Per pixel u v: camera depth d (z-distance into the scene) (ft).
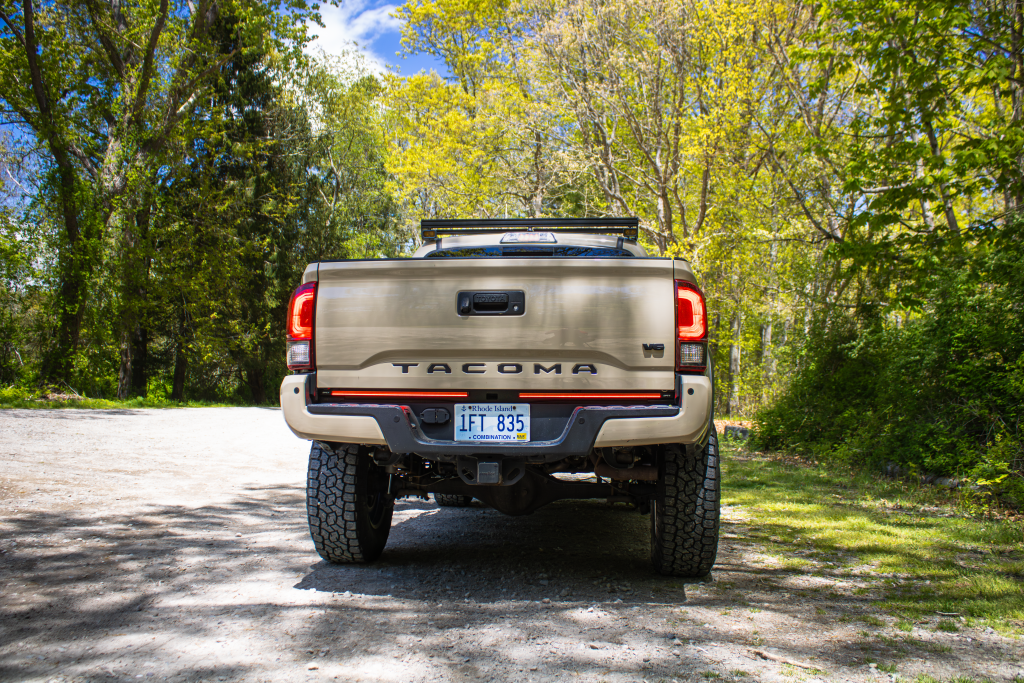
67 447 28.81
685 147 55.11
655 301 10.71
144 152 79.92
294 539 15.06
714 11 50.16
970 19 29.50
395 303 11.06
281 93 122.21
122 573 12.06
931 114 31.65
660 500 12.19
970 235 28.50
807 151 38.99
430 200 88.38
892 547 14.82
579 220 16.56
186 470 24.48
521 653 8.71
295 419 11.16
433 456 11.15
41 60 68.39
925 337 24.84
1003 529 16.25
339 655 8.57
